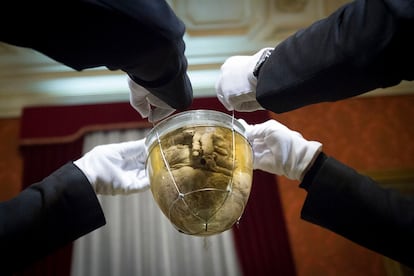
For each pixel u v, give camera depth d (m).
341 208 0.72
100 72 1.83
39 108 1.80
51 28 0.53
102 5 0.53
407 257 0.71
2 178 1.72
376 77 0.60
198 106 1.78
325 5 1.69
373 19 0.58
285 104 0.67
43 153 1.69
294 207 1.67
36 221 0.69
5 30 0.53
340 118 1.88
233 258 1.53
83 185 0.73
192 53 1.80
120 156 0.78
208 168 0.64
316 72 0.63
